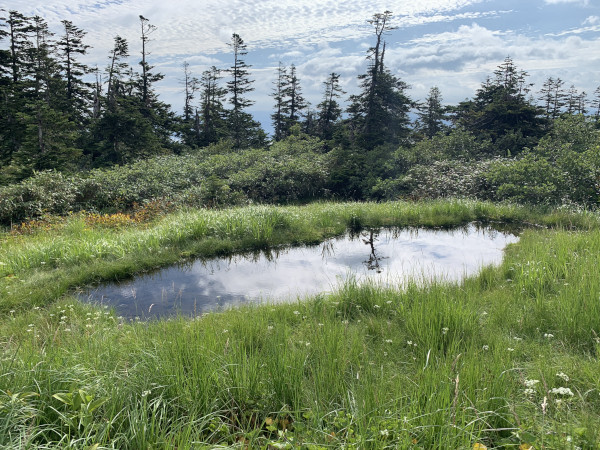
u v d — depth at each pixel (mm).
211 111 47844
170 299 7723
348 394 3311
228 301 7543
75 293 8023
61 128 29078
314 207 16859
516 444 2756
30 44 36250
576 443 2717
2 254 9383
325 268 9633
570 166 14484
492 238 12250
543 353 4242
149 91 44875
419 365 3959
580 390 3529
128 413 2992
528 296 6203
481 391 3248
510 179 15812
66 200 14914
